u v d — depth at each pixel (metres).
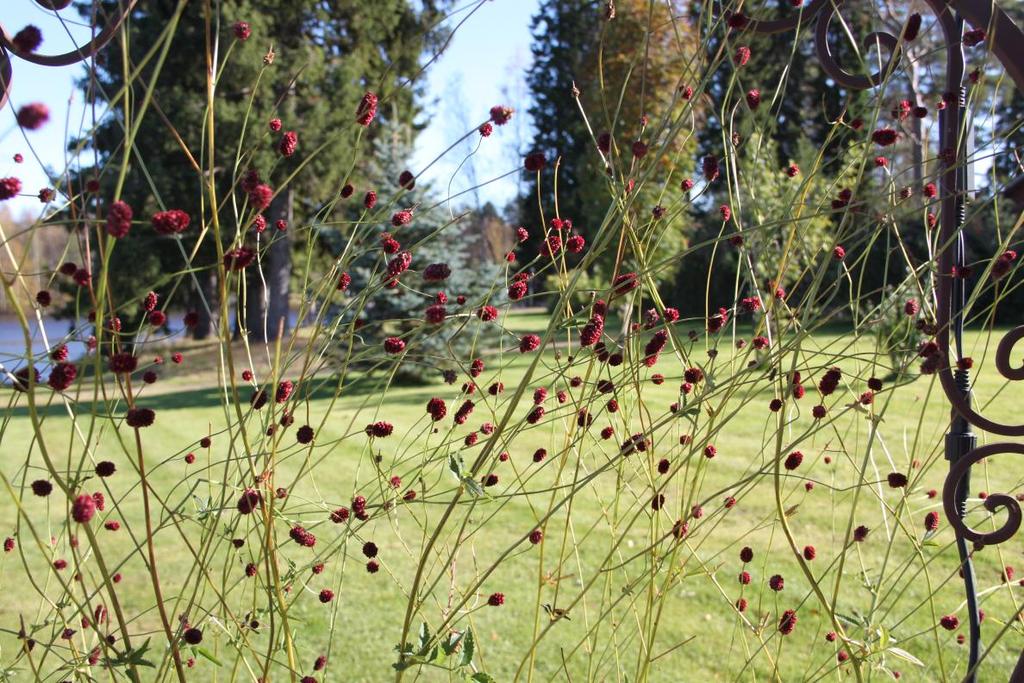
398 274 1.39
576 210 15.36
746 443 5.71
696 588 3.36
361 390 10.48
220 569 3.62
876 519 3.90
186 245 14.69
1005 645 2.70
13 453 6.31
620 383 1.50
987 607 3.00
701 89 1.38
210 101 1.12
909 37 1.40
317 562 1.56
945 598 3.09
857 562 3.50
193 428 8.62
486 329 7.34
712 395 1.35
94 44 1.11
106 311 1.25
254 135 14.64
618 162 1.47
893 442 4.70
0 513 4.78
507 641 3.00
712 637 2.92
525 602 3.33
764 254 1.64
